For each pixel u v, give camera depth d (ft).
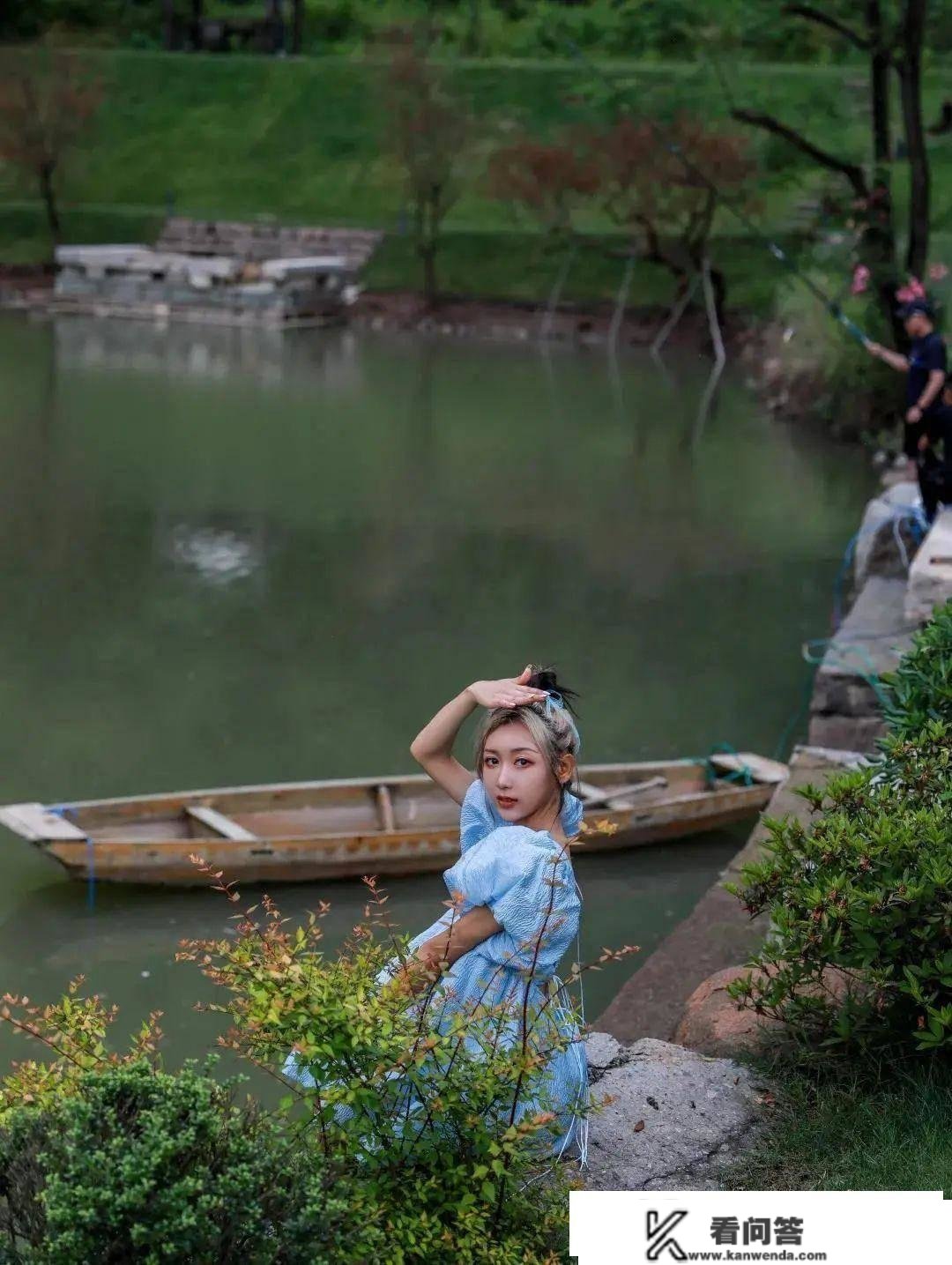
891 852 14.34
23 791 30.22
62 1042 11.57
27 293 115.44
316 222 125.80
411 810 29.01
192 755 32.37
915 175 62.44
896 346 65.87
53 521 52.49
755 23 62.18
